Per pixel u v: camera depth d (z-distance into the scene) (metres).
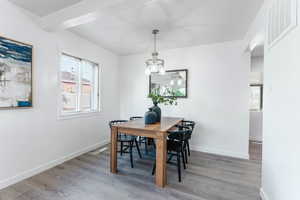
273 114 1.54
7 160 1.95
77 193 1.85
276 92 1.48
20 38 2.04
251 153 3.31
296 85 1.15
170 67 3.67
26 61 2.12
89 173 2.33
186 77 3.48
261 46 2.99
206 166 2.63
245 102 3.04
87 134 3.26
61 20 2.08
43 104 2.37
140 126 2.30
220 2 1.86
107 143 3.83
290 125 1.22
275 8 1.49
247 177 2.27
